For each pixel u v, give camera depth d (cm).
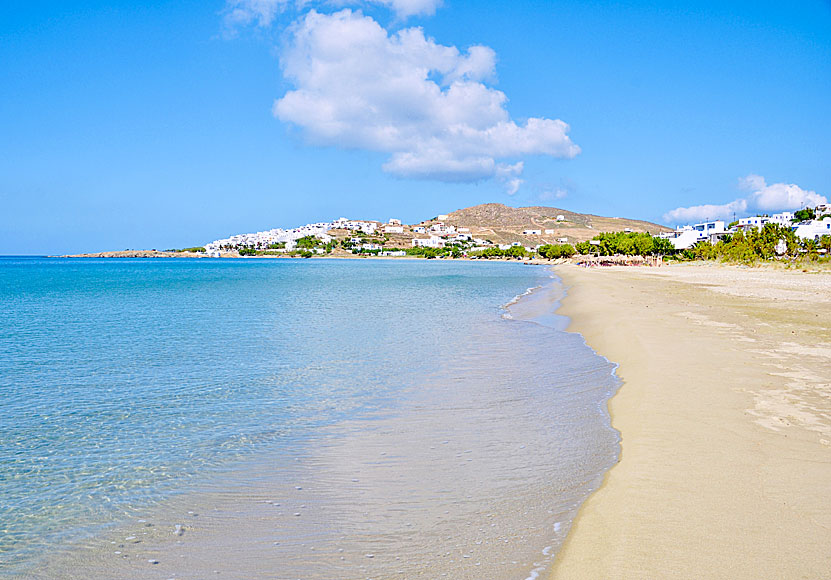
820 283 5028
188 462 927
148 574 607
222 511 749
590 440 969
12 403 1306
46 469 906
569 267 14138
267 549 649
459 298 4456
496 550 615
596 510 664
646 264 13750
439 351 1944
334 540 662
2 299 4634
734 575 513
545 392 1330
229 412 1219
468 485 802
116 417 1191
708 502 666
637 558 550
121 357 1891
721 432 922
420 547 634
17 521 731
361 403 1274
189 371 1656
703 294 3903
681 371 1391
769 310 2752
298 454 955
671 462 802
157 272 12081
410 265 18350
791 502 658
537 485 790
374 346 2070
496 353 1884
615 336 2053
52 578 605
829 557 538
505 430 1048
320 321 2903
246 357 1872
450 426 1085
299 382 1495
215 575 601
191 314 3350
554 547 612
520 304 3838
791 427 938
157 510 757
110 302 4309
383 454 944
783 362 1464
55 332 2553
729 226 18012
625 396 1213
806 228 12925
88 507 769
